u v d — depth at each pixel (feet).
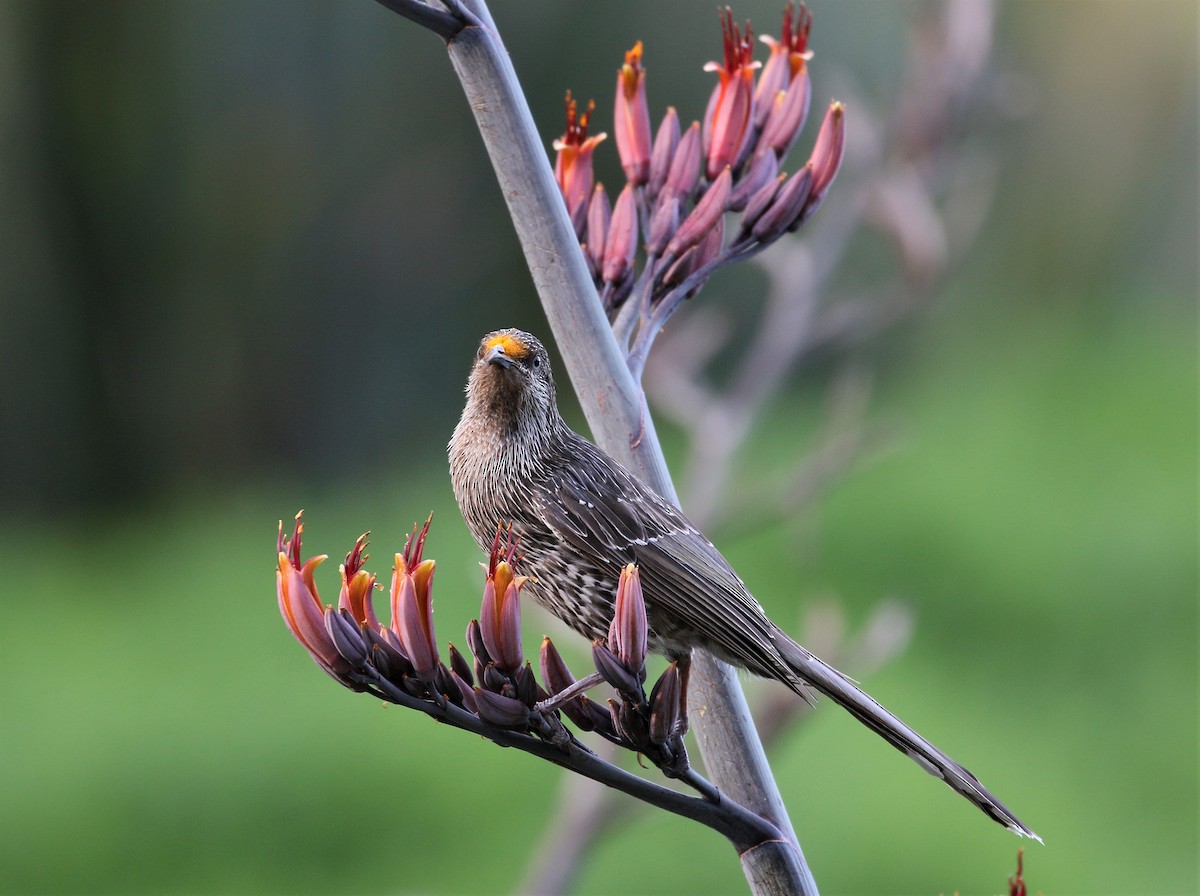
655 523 14.01
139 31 65.72
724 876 36.47
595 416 13.70
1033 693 46.16
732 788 13.03
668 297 14.07
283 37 67.51
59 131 65.98
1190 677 46.96
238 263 69.00
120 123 66.28
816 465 24.22
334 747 41.19
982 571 52.16
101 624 52.01
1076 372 77.92
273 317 69.97
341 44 68.64
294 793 39.32
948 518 55.26
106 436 67.97
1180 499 59.06
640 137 14.57
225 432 69.82
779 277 26.23
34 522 65.51
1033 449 65.67
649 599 13.85
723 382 63.67
